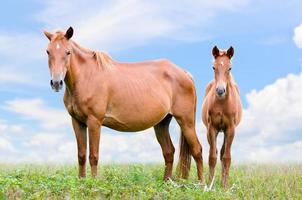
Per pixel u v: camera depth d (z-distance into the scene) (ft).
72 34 30.89
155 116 34.88
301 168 43.21
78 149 32.50
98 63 32.58
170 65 37.17
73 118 32.53
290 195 29.99
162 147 37.83
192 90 37.47
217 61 34.32
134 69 35.06
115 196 26.11
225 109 34.99
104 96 32.12
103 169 40.42
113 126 33.71
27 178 29.12
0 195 24.02
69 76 31.09
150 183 30.78
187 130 37.06
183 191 29.86
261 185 34.01
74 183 27.25
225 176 34.99
